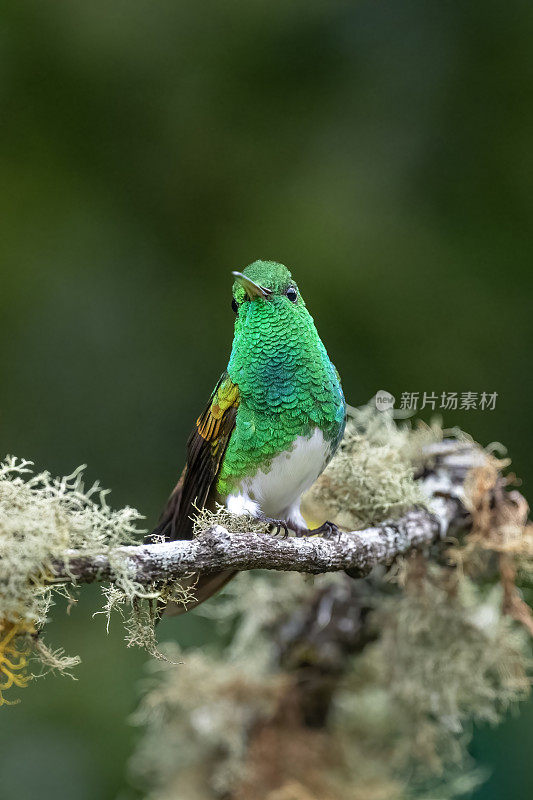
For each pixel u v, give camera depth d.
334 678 6.31
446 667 5.95
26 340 10.76
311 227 10.88
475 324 10.56
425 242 10.78
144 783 7.20
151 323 10.85
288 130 11.18
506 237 10.80
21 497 3.89
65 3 11.01
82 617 9.14
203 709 6.27
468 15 10.94
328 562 5.03
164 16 11.05
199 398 10.65
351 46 11.06
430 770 6.23
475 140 10.91
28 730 8.57
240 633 6.48
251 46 11.12
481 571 5.97
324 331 10.66
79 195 11.20
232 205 11.16
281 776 6.13
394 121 11.02
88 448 10.50
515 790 7.52
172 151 11.25
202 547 4.29
